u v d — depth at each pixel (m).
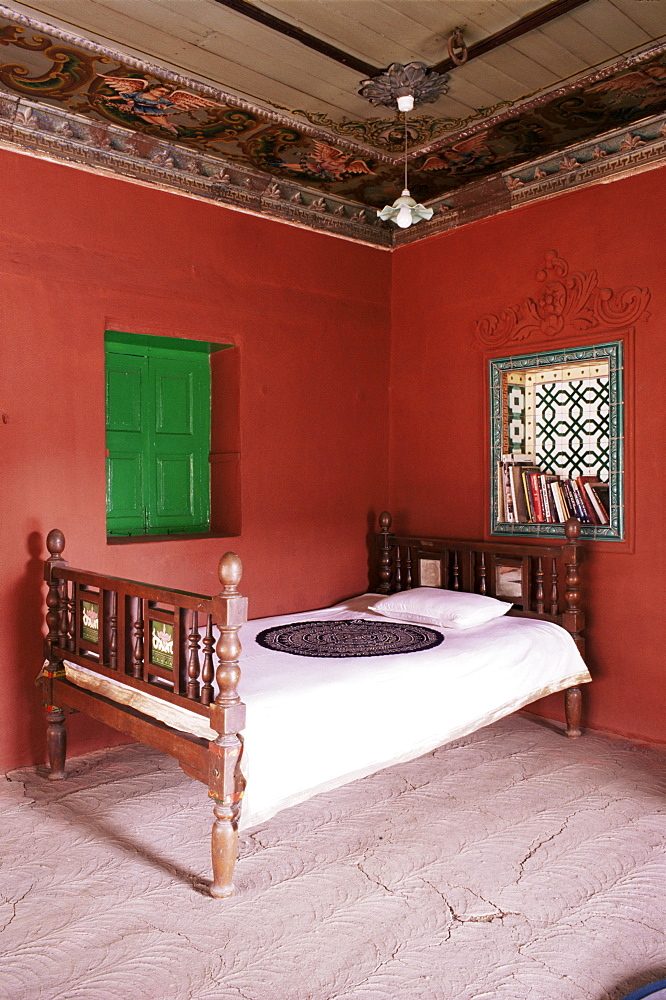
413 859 2.84
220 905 2.53
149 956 2.26
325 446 4.87
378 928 2.40
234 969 2.20
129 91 3.39
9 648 3.60
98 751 3.90
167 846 2.93
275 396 4.60
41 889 2.62
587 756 3.83
